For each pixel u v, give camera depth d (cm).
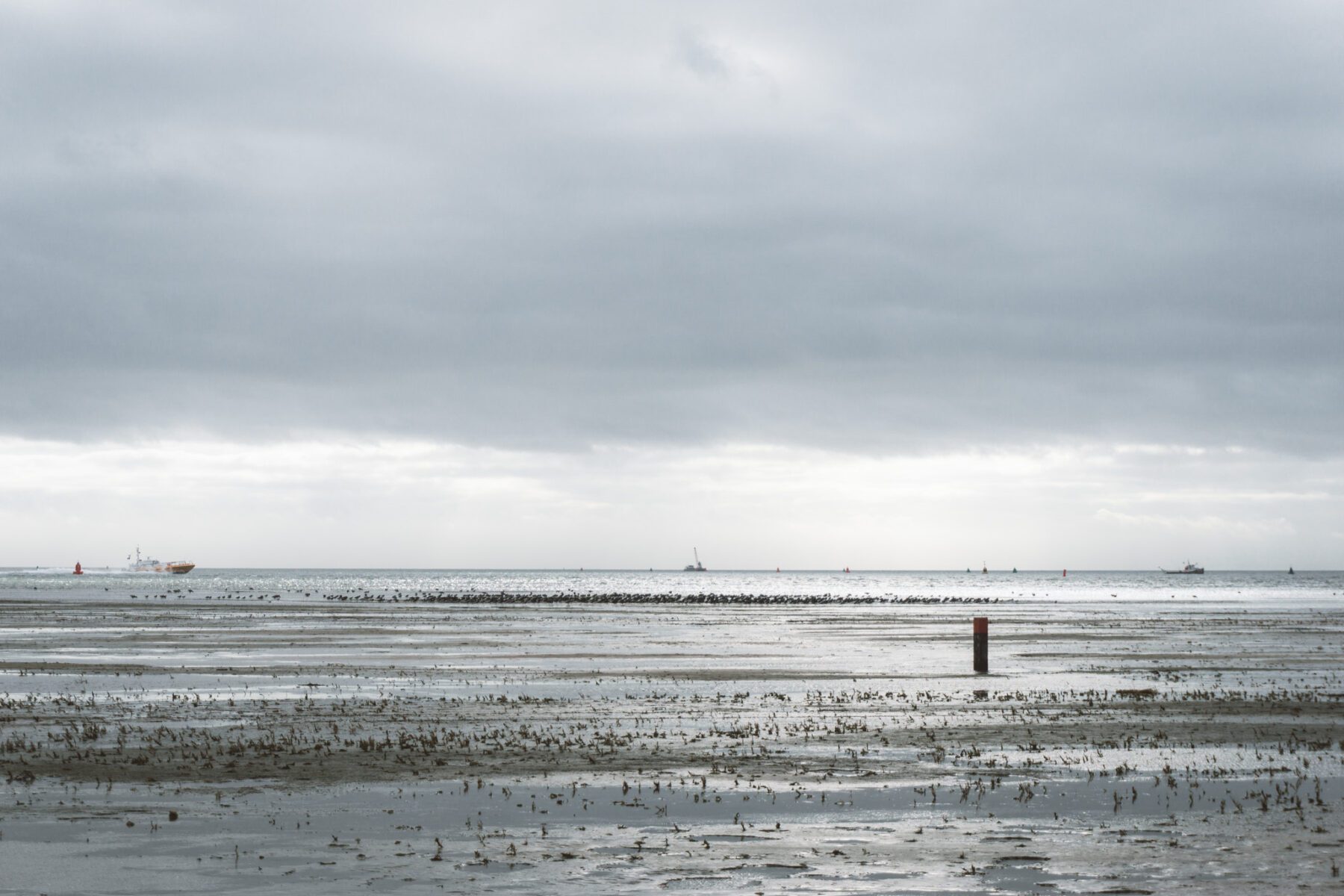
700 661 5181
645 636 7200
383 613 10494
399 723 3019
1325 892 1442
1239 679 4381
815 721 3053
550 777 2222
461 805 1962
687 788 2112
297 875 1523
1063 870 1558
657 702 3525
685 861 1603
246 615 9719
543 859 1609
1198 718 3133
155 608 11138
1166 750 2567
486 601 14812
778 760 2419
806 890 1466
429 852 1648
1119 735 2809
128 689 3847
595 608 12781
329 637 6825
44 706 3341
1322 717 3166
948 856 1630
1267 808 1942
